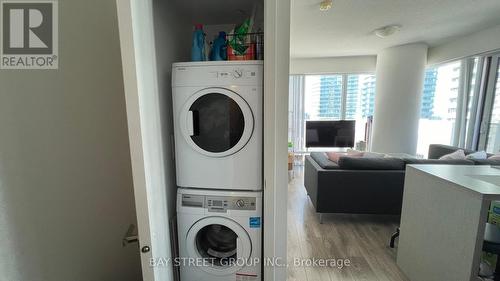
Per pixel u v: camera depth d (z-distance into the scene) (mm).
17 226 888
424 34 3514
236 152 1298
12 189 869
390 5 2553
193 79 1259
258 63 1229
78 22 1075
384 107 4309
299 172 4859
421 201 1663
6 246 854
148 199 881
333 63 5074
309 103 5371
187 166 1341
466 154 3057
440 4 2543
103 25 1176
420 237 1664
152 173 965
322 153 3400
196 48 1355
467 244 1274
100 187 1226
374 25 3127
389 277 1826
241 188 1328
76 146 1103
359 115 5285
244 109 1247
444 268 1439
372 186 2520
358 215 2887
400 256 1905
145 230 879
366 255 2098
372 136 4582
